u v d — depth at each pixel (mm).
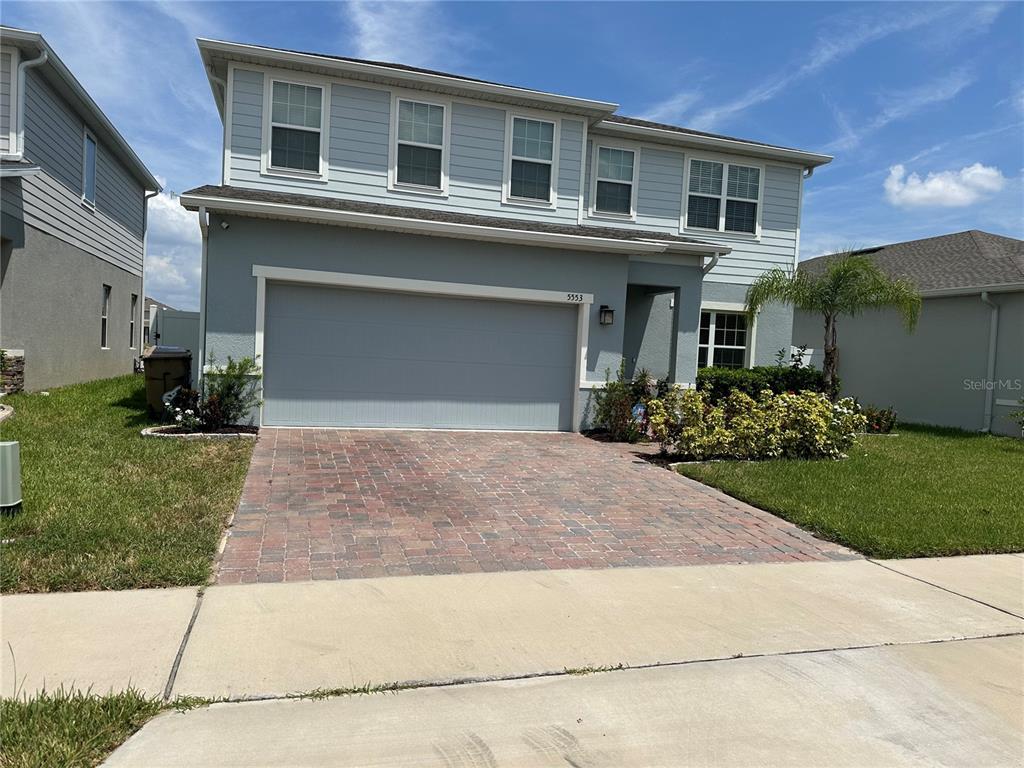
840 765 3068
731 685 3711
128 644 3801
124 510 5945
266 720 3174
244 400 10336
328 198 12109
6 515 5559
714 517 7137
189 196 9703
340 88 12305
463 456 9477
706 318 15969
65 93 13711
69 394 13086
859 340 18719
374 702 3371
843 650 4203
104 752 2893
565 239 11438
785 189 16266
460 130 12961
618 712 3395
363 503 6883
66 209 14430
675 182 15359
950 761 3133
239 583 4754
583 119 13586
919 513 7293
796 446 10289
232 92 11805
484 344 11742
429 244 11164
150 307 25656
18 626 3957
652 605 4758
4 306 12133
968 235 18906
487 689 3547
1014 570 5855
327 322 10969
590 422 12219
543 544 5977
